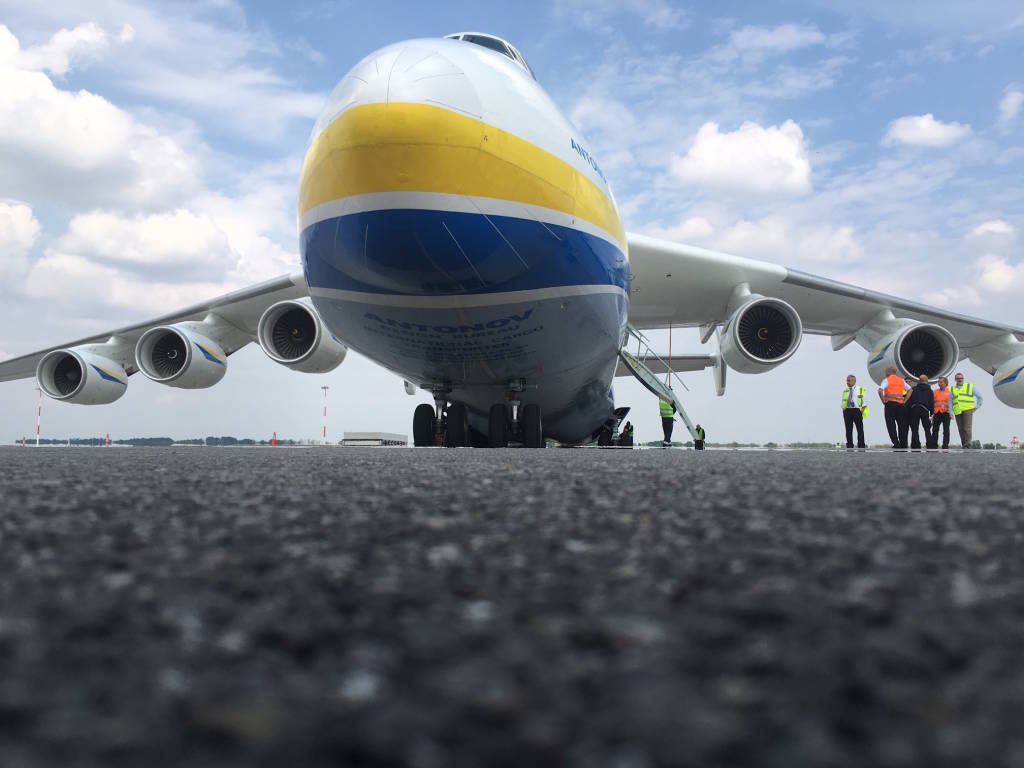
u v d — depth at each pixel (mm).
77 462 4863
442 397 11727
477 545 1544
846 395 16172
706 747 575
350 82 8242
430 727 617
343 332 10359
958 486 2857
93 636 893
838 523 1826
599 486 2834
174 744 576
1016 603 1071
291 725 621
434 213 8031
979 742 601
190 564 1342
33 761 529
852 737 608
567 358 10766
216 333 14656
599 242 9523
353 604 1060
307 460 5199
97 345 15227
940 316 15141
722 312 15773
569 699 687
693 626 945
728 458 5848
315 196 8523
